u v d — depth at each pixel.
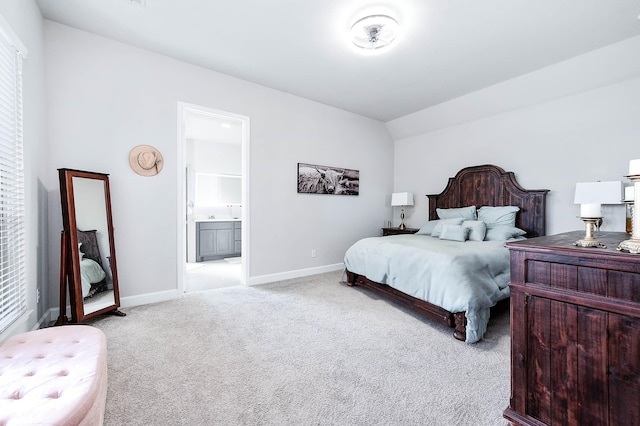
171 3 2.20
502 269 2.58
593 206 1.22
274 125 3.87
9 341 1.39
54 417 0.89
